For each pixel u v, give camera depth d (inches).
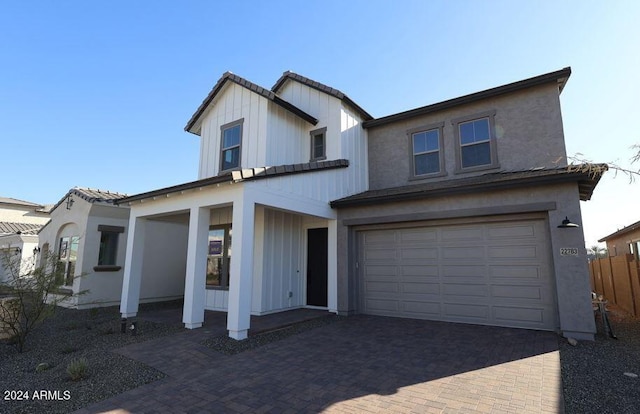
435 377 180.7
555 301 275.0
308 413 142.0
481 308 313.3
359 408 145.6
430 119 430.6
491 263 312.7
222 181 269.6
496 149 380.5
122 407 150.0
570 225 257.8
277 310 382.6
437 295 337.1
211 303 411.8
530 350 226.8
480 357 213.8
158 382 179.2
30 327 253.3
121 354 228.7
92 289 447.2
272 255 384.2
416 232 356.2
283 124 412.5
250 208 276.2
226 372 192.9
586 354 217.6
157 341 258.4
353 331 292.4
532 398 152.6
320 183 369.4
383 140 463.5
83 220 458.9
